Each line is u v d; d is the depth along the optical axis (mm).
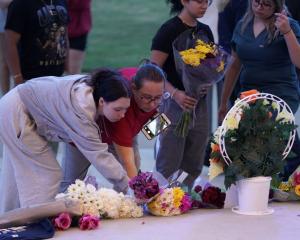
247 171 5535
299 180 6055
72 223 5191
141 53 11812
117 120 5434
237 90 7543
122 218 5414
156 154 6910
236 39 7043
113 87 5285
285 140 5793
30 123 5742
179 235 5000
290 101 6930
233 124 5574
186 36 6570
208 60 6430
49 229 4965
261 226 5254
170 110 6684
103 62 11812
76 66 10172
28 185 5766
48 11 7391
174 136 6730
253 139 5574
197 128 6832
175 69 6695
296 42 6637
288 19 6676
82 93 5363
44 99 5574
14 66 7453
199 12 6586
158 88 5527
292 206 5895
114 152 5973
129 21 11867
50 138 5766
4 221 5027
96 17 11789
